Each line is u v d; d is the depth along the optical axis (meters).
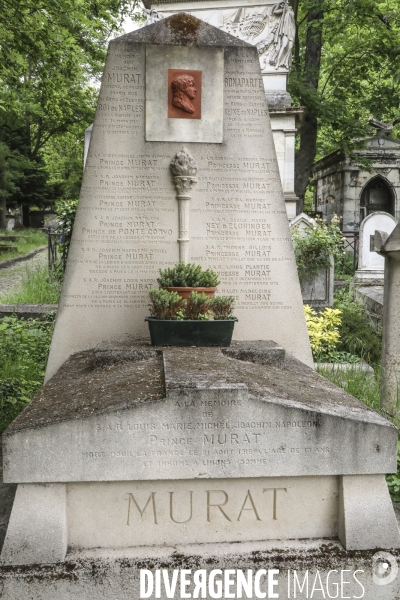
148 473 2.96
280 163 14.06
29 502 2.92
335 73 19.64
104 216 5.18
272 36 13.46
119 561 2.89
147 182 5.19
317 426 3.01
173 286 4.69
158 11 12.91
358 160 21.77
